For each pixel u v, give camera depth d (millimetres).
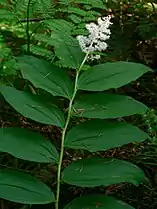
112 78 1149
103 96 1146
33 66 1170
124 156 1486
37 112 1117
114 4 2260
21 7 1586
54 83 1158
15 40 1752
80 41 1172
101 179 1048
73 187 1390
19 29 1763
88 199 1054
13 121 1585
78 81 1158
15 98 1119
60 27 1477
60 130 1560
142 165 1444
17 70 1574
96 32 1155
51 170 1446
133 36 2117
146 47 2168
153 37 2119
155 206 1359
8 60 1546
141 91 1931
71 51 1217
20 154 1067
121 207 1036
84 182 1048
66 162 1471
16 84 1598
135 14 2277
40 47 1631
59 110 1142
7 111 1586
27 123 1578
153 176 1423
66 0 1577
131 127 1108
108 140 1086
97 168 1070
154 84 1949
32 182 1062
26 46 1588
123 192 1392
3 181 1051
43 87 1141
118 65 1173
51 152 1097
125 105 1127
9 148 1069
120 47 2027
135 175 1055
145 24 2139
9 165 1441
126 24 2184
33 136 1103
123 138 1088
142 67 1167
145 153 1440
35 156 1076
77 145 1094
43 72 1168
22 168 1449
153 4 2439
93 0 1598
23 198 1030
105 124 1115
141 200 1375
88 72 1169
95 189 1388
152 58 2145
